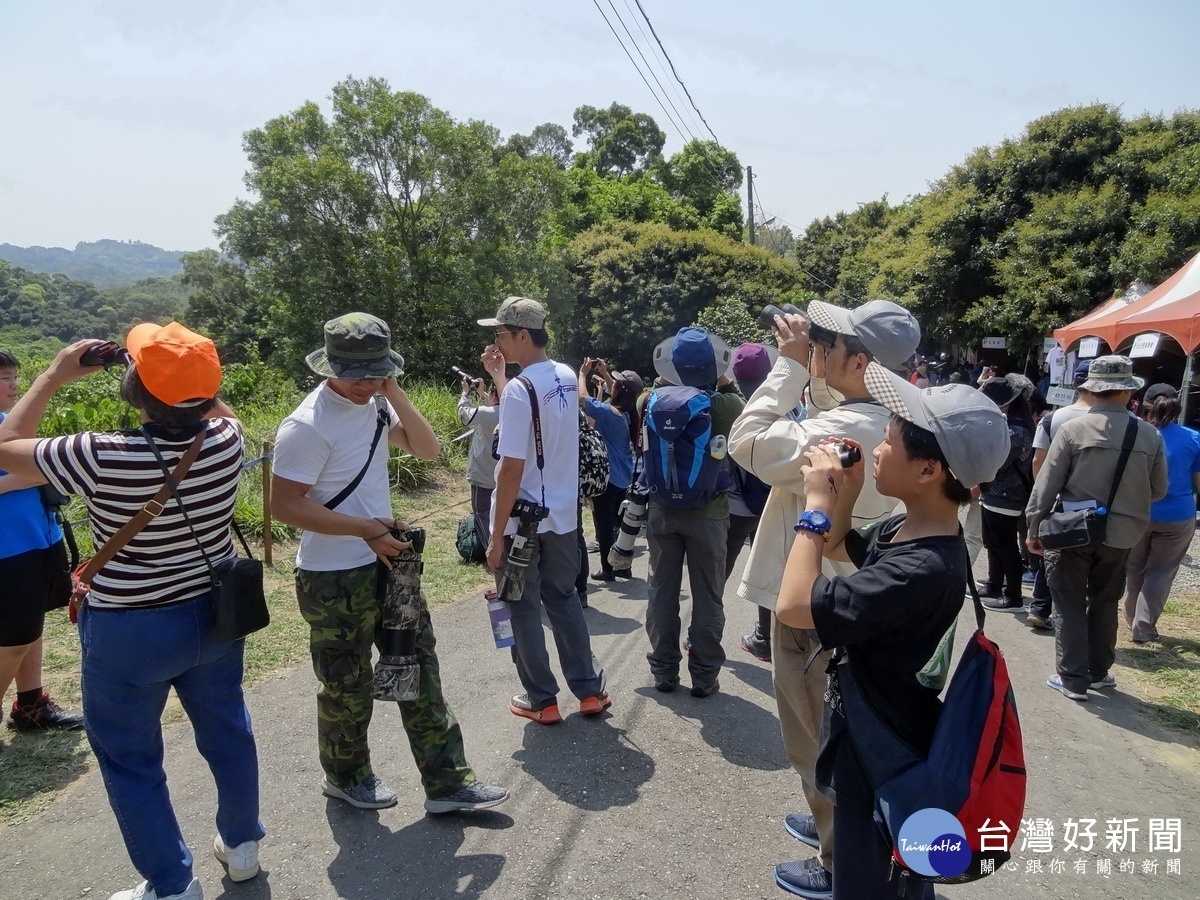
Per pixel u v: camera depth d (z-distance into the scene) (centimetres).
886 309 243
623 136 4756
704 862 272
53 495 325
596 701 372
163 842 228
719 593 390
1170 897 268
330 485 265
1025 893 269
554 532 356
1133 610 519
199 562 226
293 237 2152
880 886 178
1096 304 1438
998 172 1719
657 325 2717
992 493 561
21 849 264
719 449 367
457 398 1105
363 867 262
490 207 2261
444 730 286
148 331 213
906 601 162
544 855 272
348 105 2169
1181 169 1409
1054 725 393
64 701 361
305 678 400
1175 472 481
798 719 252
